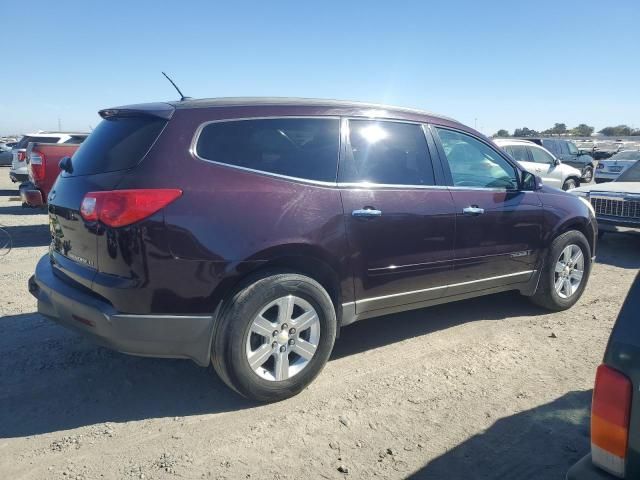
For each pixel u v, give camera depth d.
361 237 3.84
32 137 14.05
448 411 3.51
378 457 3.02
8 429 3.22
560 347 4.55
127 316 3.16
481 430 3.30
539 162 14.30
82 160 3.65
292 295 3.51
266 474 2.86
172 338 3.26
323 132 3.87
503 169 4.97
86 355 4.25
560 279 5.38
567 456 3.05
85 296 3.32
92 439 3.14
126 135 3.48
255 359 3.42
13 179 14.18
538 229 5.07
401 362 4.23
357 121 4.05
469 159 4.71
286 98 3.92
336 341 4.64
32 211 12.89
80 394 3.66
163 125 3.37
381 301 4.07
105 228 3.15
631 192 8.64
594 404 1.88
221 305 3.35
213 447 3.08
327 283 3.81
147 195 3.13
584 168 22.95
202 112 3.49
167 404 3.55
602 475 1.85
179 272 3.19
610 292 6.25
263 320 3.43
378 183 4.02
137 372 3.99
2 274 6.66
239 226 3.33
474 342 4.64
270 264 3.50
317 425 3.33
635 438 1.77
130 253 3.12
